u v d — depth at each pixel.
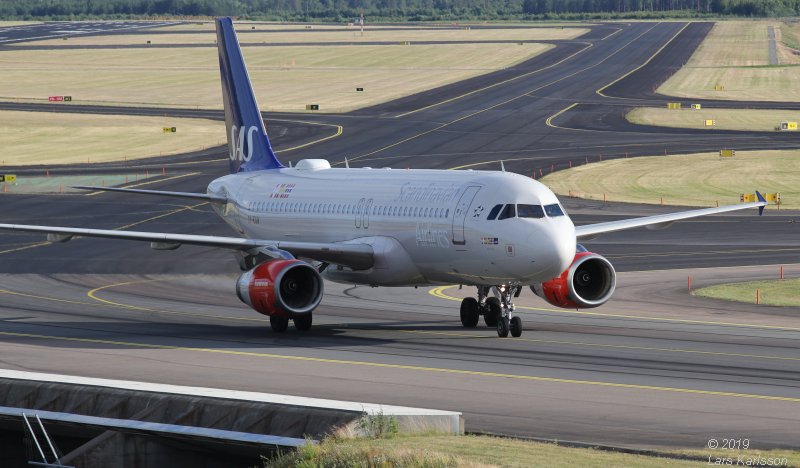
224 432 83.50
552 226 146.75
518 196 149.50
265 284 157.00
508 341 155.25
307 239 182.38
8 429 95.75
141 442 87.44
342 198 176.75
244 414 85.50
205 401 87.88
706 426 99.00
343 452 72.25
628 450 86.19
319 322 177.62
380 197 169.75
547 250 145.75
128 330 167.88
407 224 161.88
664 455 83.94
